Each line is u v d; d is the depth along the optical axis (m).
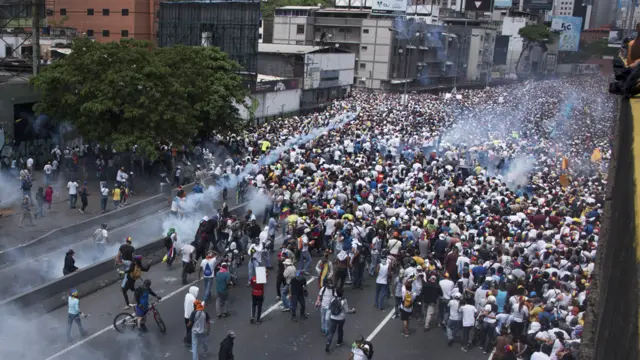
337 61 80.44
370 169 32.88
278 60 74.75
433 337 17.52
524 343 15.09
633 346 2.71
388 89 95.19
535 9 174.75
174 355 15.85
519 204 27.03
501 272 17.95
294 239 21.86
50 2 78.12
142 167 36.47
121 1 75.62
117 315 17.25
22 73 46.97
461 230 23.02
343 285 20.86
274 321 18.20
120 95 33.12
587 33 164.25
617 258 4.46
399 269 19.78
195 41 58.41
